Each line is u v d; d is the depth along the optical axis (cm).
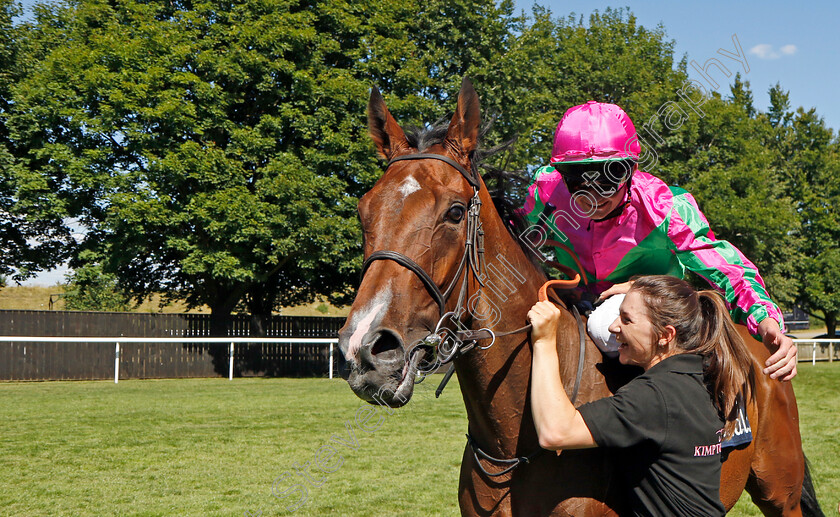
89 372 1273
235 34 1374
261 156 1424
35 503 405
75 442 586
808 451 570
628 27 1909
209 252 1321
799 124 2488
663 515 163
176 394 956
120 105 1298
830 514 396
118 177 1300
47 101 1320
